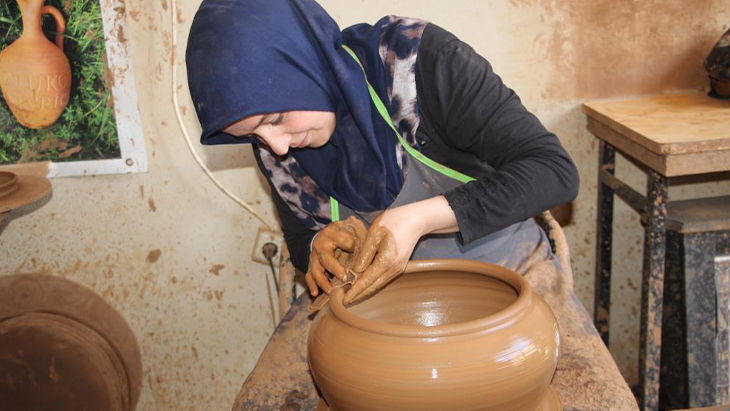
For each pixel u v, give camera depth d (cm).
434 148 125
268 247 214
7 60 193
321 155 130
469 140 117
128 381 226
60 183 206
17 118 199
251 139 122
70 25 192
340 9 199
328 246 105
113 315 220
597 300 224
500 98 114
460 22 201
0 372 218
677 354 197
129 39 195
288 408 107
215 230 215
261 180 211
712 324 186
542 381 84
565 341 117
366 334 83
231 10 106
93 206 210
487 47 204
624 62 207
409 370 79
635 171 218
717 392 190
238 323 226
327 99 113
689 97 204
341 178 128
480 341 80
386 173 125
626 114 189
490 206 105
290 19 108
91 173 205
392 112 121
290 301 174
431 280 107
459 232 110
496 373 79
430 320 108
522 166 108
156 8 193
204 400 233
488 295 103
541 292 130
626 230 224
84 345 218
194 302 222
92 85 198
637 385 233
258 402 109
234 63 103
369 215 131
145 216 212
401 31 119
